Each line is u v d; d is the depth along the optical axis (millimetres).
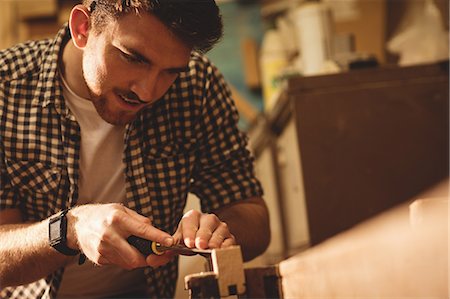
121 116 1421
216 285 1028
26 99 1579
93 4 1375
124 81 1354
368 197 2113
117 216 1255
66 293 1701
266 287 1071
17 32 3562
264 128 2912
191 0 1298
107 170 1613
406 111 2129
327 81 2121
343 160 2115
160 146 1657
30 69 1590
